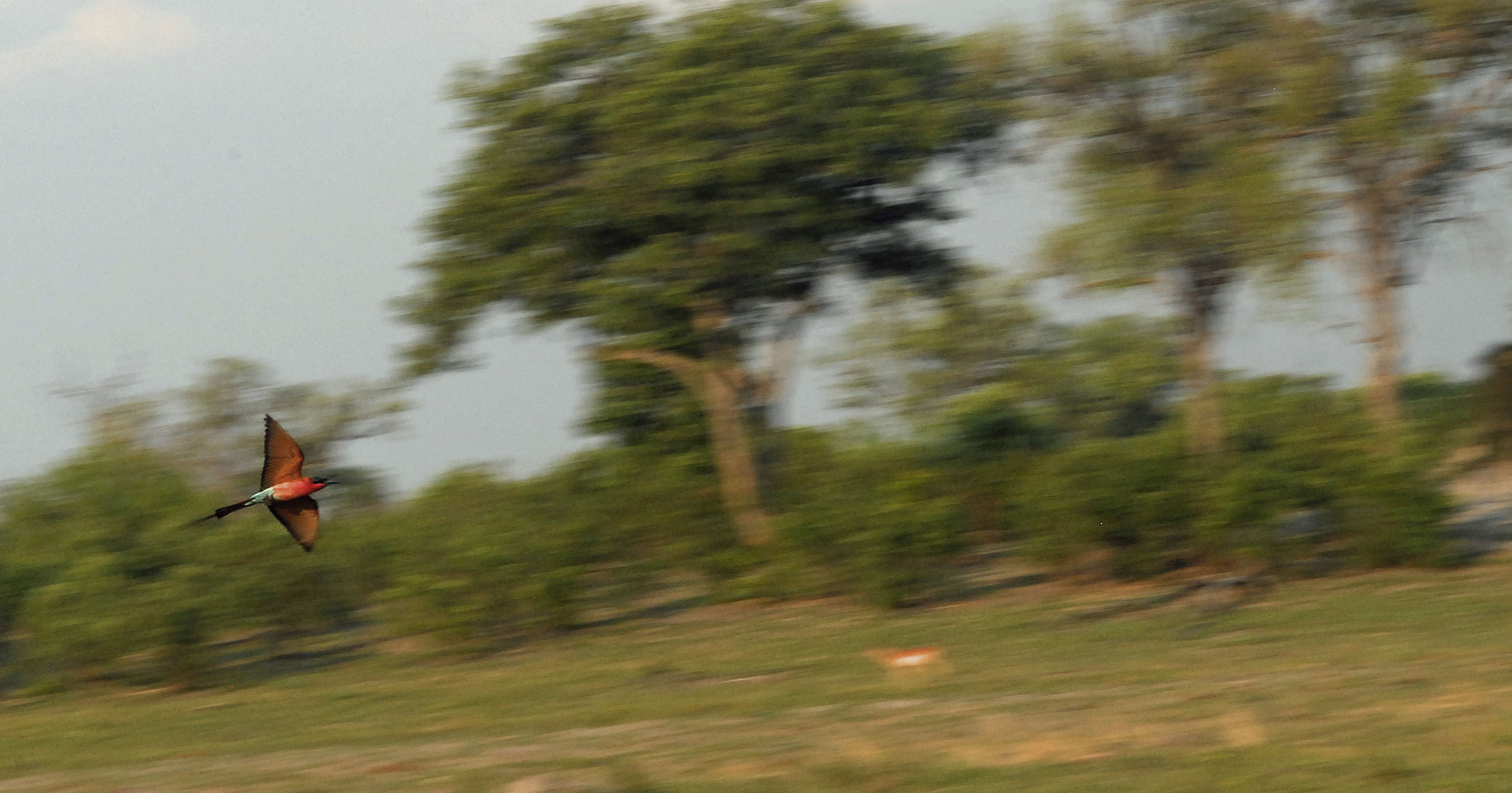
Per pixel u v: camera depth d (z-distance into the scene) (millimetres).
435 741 58344
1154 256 92312
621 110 102062
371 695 76875
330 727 66188
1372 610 75500
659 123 101812
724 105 101000
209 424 134000
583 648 90562
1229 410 102312
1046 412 122750
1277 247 90125
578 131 108000
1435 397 142375
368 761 50719
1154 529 92875
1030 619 83812
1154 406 125125
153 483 93812
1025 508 97625
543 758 48281
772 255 103812
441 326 108875
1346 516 89562
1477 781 34406
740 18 103000
